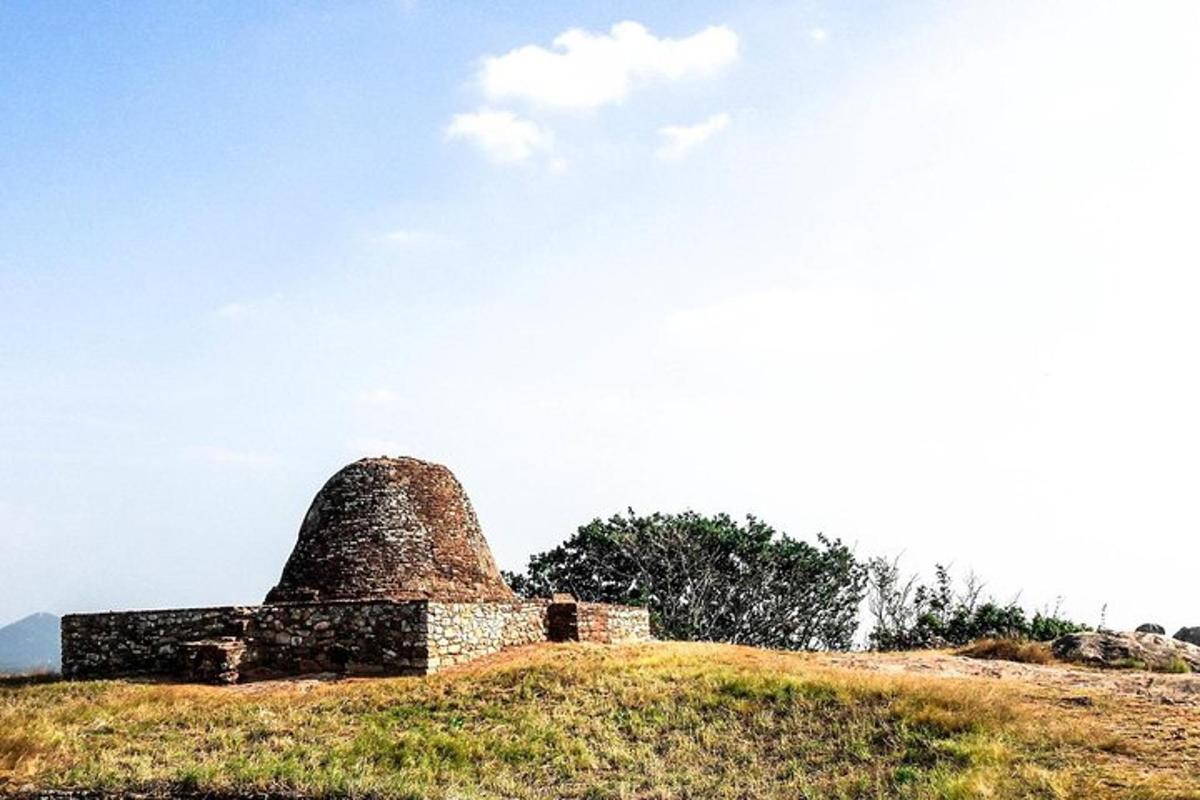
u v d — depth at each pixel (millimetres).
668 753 19000
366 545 28156
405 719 20766
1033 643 30781
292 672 24969
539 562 52562
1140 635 29625
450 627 25281
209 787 17109
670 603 50125
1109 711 19656
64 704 22078
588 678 22781
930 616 47312
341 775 17438
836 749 18547
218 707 21531
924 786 16281
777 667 24625
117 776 17625
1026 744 17766
